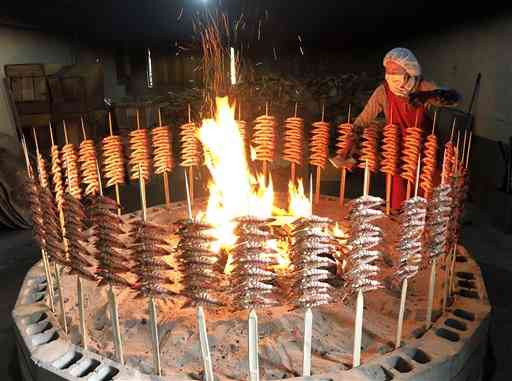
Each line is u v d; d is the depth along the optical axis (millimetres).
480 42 6781
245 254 2299
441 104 3982
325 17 10938
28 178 3133
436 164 4082
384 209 4750
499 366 3189
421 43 9078
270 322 2938
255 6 10977
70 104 7348
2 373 3252
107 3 9758
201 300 2369
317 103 8938
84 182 4324
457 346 2615
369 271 2434
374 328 2914
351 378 2422
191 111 8547
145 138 4887
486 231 5574
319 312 3051
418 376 2410
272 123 4961
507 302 4023
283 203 5074
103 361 2600
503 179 6012
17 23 7652
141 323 3043
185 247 2346
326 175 7547
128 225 4551
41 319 3092
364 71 11250
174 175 7746
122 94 11367
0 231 5973
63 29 9047
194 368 2658
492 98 6445
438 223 2670
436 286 3348
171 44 11203
